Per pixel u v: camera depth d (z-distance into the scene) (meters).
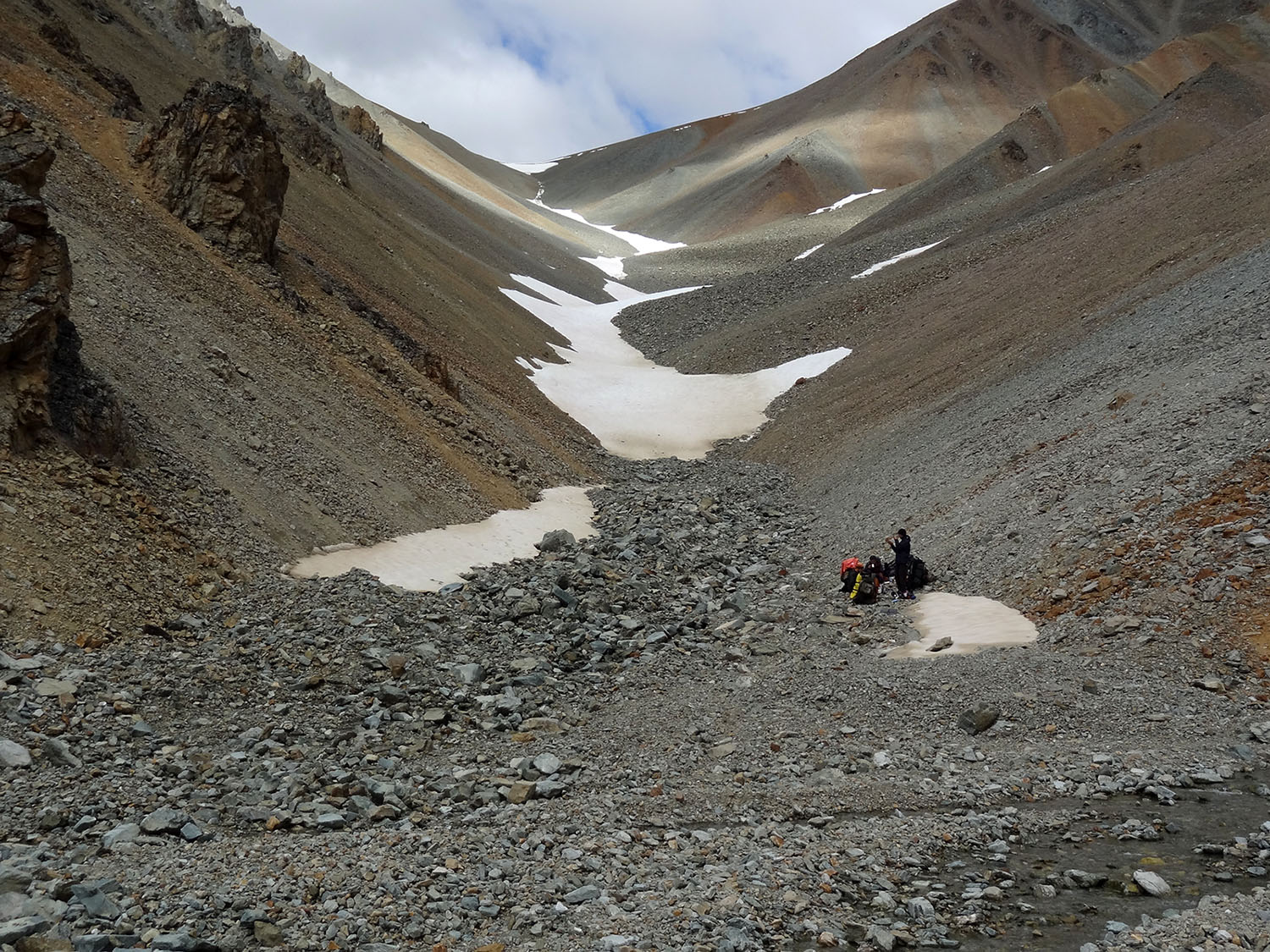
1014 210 78.69
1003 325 43.25
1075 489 21.06
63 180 28.11
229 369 25.45
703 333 71.38
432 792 12.23
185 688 14.44
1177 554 16.59
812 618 20.09
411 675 16.31
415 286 52.06
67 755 11.73
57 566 15.64
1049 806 11.09
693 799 11.73
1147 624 15.31
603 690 16.91
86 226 26.50
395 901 8.67
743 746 13.61
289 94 95.25
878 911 8.73
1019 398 30.92
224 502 20.67
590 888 8.96
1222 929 7.64
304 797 11.80
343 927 8.17
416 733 14.47
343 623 17.80
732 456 46.97
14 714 12.34
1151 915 8.35
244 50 88.31
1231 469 18.03
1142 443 21.14
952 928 8.34
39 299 17.95
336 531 22.81
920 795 11.52
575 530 30.06
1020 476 23.69
